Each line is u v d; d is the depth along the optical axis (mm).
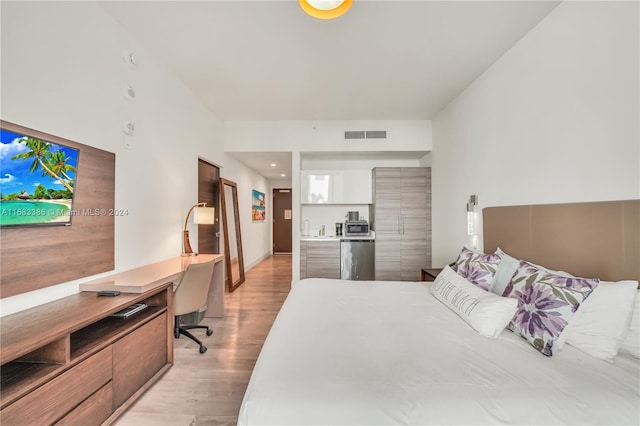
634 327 1238
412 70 2875
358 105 3836
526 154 2271
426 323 1605
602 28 1638
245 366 2174
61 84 1708
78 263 1806
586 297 1278
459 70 2865
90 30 1922
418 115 4230
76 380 1329
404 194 4574
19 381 1147
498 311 1460
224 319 3172
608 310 1263
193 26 2209
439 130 4105
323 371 1098
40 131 1570
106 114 2072
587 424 895
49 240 1609
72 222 1763
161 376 2016
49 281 1608
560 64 1936
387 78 3051
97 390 1448
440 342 1360
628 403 939
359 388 995
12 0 1447
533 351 1286
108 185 2072
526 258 2227
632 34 1479
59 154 1673
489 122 2793
